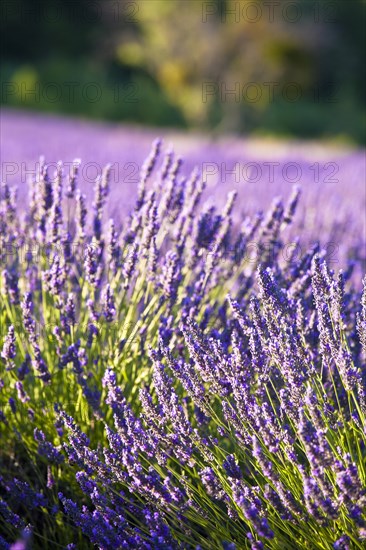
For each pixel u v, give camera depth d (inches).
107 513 65.3
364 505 57.7
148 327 88.0
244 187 227.8
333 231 159.2
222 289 100.1
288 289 90.9
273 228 99.8
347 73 1083.3
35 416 83.2
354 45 1184.8
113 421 84.6
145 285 94.5
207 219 94.4
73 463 71.7
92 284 86.4
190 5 892.6
